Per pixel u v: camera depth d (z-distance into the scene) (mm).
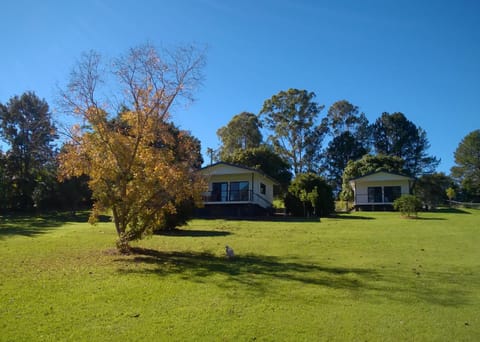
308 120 59031
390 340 5328
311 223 22375
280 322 5934
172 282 8391
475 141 68875
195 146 13758
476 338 5410
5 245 13484
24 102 42531
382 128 70062
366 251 12734
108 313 6242
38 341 5082
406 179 37281
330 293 7637
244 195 31188
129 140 12719
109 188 12539
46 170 38844
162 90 12898
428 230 18438
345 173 46375
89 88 12344
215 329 5602
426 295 7562
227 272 9539
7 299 6848
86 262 10531
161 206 12531
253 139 58250
